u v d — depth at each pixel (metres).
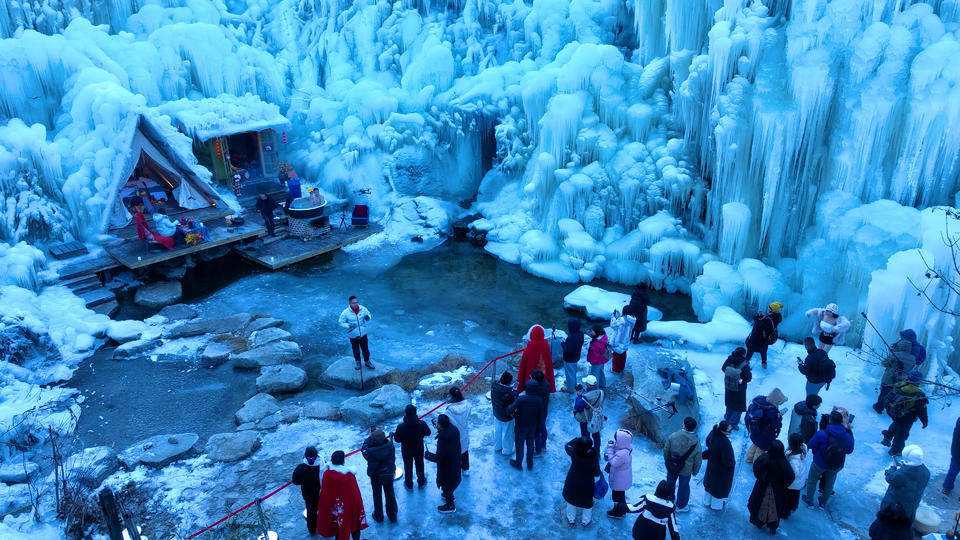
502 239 23.25
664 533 7.47
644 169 20.50
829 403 12.24
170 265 20.61
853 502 9.56
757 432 9.59
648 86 21.27
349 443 11.56
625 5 25.17
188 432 12.44
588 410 9.84
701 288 17.47
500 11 28.31
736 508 9.45
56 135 22.20
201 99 25.89
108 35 25.36
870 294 12.96
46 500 10.09
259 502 9.06
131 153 21.48
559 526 9.22
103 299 18.28
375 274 21.05
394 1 30.00
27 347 14.50
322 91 29.41
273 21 30.83
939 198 14.98
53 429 12.04
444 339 16.70
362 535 9.04
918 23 15.06
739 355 10.86
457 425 9.73
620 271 20.20
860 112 15.03
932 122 14.30
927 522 8.62
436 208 25.06
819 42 15.91
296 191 24.34
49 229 19.83
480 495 9.88
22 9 24.28
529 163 24.19
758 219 17.83
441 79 27.11
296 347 15.67
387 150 26.06
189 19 27.94
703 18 19.72
